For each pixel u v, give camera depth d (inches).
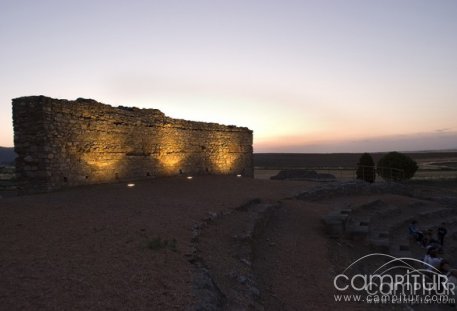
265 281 403.9
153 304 258.4
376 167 1481.3
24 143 650.2
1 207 502.9
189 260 350.9
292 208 768.9
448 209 993.5
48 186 641.6
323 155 5511.8
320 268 473.7
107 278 290.0
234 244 456.1
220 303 292.4
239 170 1262.3
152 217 495.5
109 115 785.6
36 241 362.6
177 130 997.2
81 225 428.1
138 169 863.1
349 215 705.0
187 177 985.5
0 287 262.1
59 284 272.8
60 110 673.0
